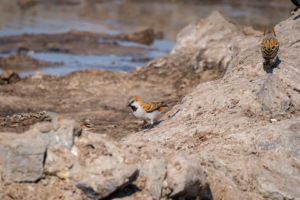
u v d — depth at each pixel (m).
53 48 35.47
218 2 68.56
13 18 53.31
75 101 17.75
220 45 21.50
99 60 30.92
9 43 36.91
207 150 9.63
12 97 17.94
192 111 12.17
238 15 50.28
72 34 42.16
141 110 11.30
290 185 8.80
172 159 8.07
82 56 32.56
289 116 10.94
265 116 10.91
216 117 11.18
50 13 59.41
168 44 37.94
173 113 12.96
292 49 14.12
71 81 21.25
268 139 9.48
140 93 18.86
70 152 7.83
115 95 18.73
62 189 7.53
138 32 41.53
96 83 20.78
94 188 7.34
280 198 8.58
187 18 51.88
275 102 11.38
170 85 19.95
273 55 11.59
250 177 9.04
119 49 35.47
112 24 49.25
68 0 75.50
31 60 29.69
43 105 17.03
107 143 8.09
